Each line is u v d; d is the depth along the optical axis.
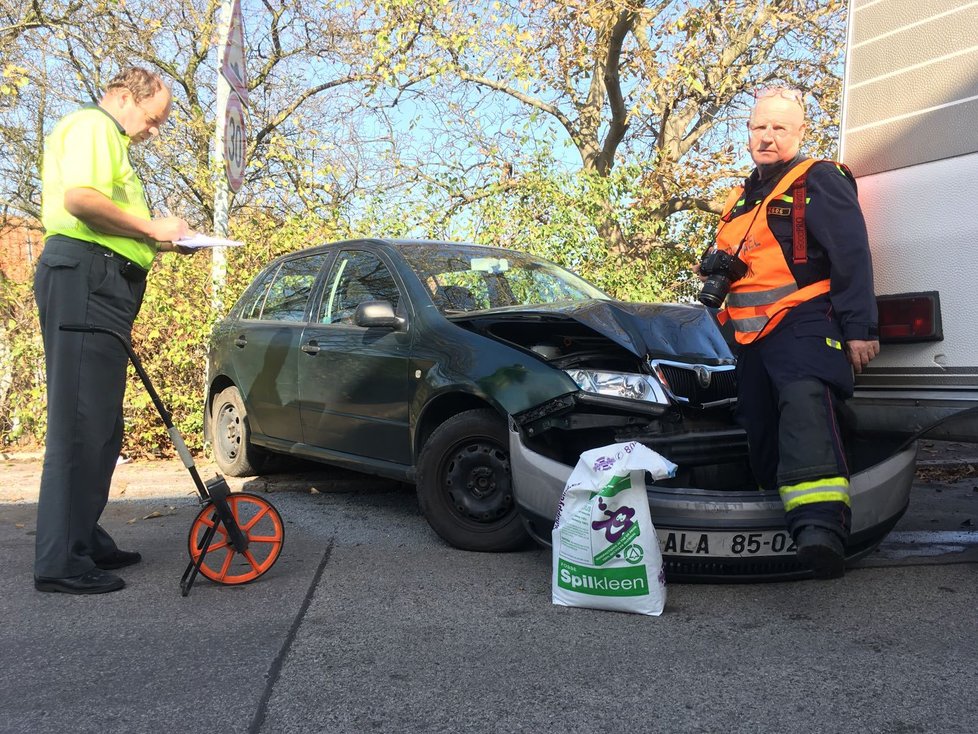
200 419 7.33
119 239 3.81
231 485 6.04
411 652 3.03
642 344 4.06
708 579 3.54
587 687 2.72
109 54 10.98
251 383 5.95
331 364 5.12
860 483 3.44
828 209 3.25
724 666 2.87
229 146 6.81
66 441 3.71
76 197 3.53
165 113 3.99
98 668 2.90
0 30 10.55
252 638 3.17
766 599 3.56
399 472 4.65
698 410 4.07
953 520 4.96
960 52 3.26
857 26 3.65
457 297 4.87
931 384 3.35
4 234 11.13
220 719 2.52
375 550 4.40
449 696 2.67
